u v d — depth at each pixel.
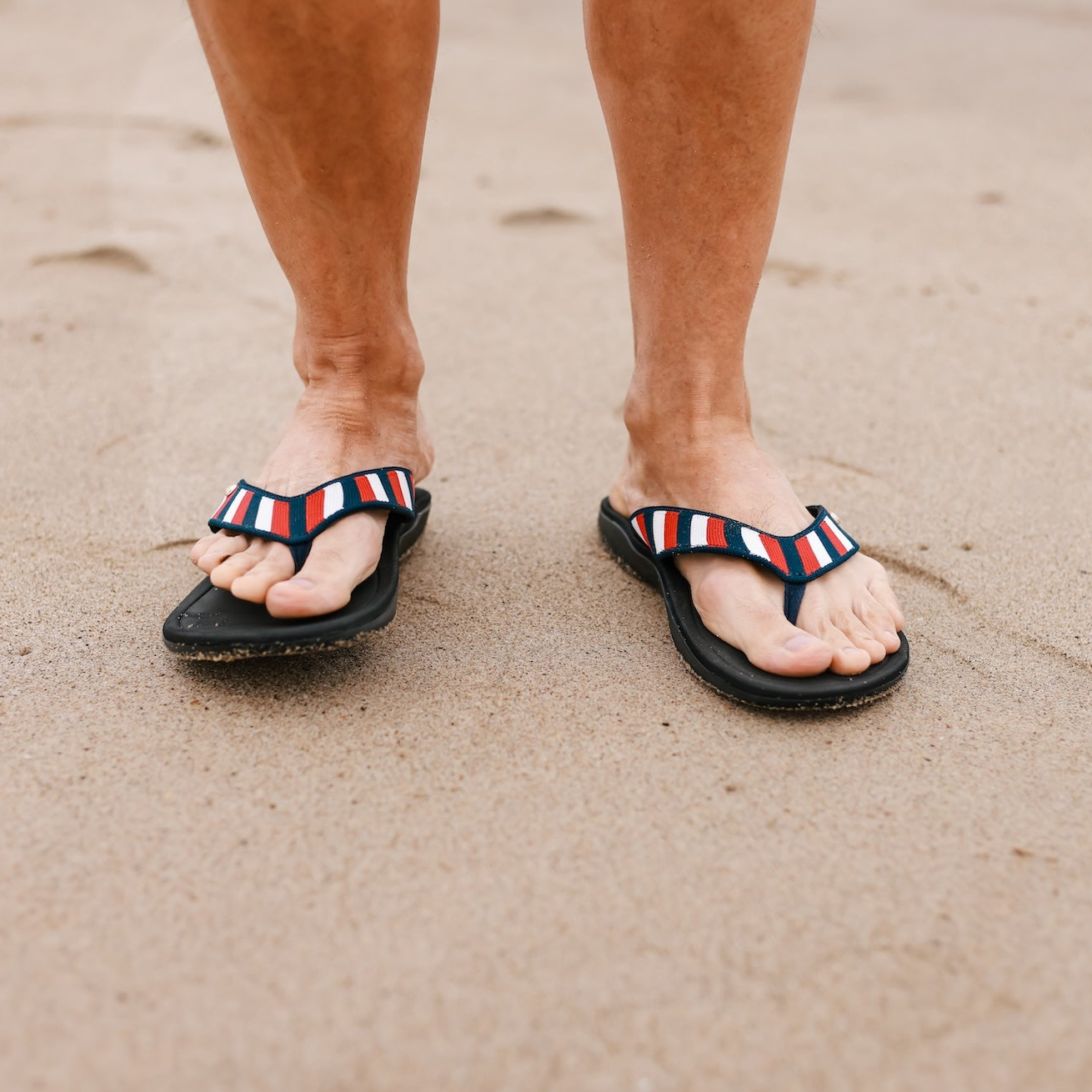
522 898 0.66
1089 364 1.21
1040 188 1.77
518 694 0.79
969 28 3.17
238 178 1.75
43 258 1.39
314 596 0.77
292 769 0.73
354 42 0.73
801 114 2.25
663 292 0.81
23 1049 0.60
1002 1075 0.60
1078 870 0.68
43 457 1.02
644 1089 0.59
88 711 0.77
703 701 0.79
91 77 2.39
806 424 1.11
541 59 2.75
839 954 0.64
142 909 0.66
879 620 0.80
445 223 1.61
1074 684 0.81
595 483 1.02
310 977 0.63
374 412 0.85
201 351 1.21
